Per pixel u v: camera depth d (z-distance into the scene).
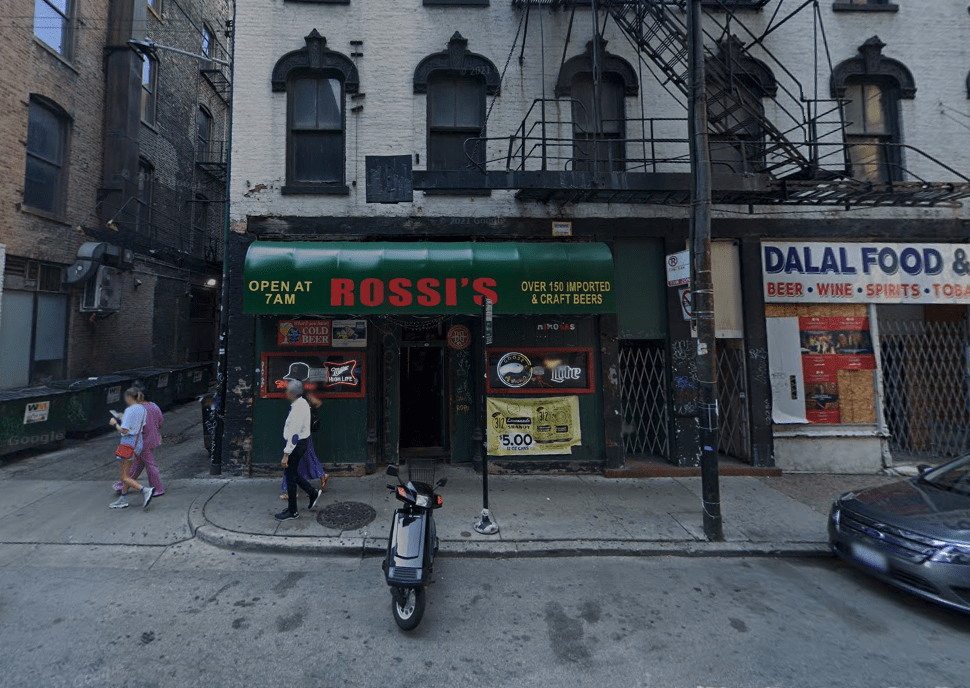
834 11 8.92
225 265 7.89
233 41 8.09
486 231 8.12
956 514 4.44
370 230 8.00
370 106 8.23
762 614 4.18
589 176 7.24
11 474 7.78
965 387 9.11
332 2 8.26
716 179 7.36
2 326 9.90
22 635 3.66
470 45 8.45
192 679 3.22
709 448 5.67
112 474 7.78
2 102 9.67
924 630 3.96
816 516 6.36
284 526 5.71
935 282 8.76
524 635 3.81
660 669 3.41
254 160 7.98
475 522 5.99
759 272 8.51
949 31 9.03
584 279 7.39
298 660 3.44
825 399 8.52
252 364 7.80
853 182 7.48
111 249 11.96
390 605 4.23
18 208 10.05
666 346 8.45
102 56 12.65
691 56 5.89
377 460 8.16
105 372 12.83
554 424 8.16
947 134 8.92
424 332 8.68
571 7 8.59
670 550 5.40
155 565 4.94
